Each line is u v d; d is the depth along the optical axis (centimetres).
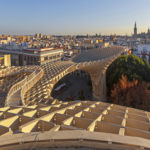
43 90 5225
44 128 2303
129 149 1667
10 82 6134
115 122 2722
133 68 9844
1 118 2677
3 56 11344
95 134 1817
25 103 4128
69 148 1683
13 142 1655
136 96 7719
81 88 12219
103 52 12044
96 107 3512
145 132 2227
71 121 2502
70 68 7656
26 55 14262
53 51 14988
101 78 9869
